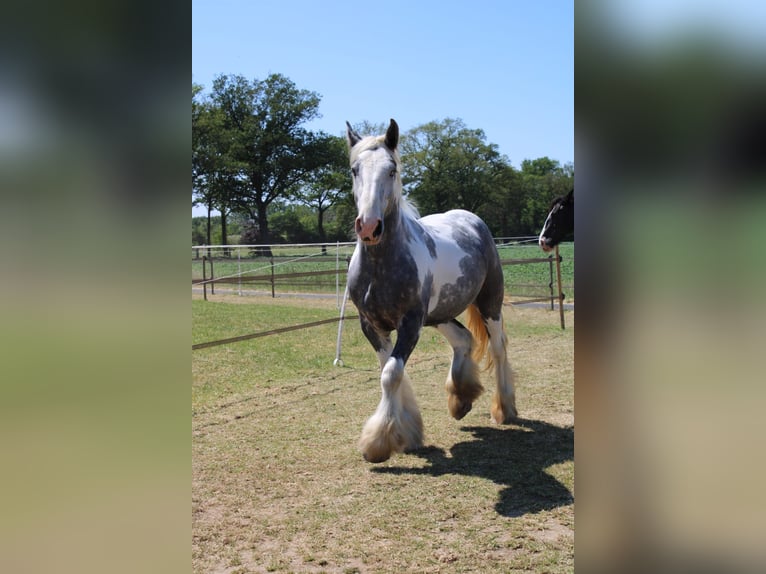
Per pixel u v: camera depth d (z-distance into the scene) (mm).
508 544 2676
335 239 47250
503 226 42688
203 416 4824
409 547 2670
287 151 45281
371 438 3688
